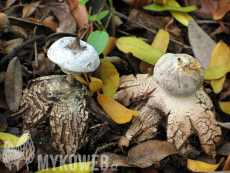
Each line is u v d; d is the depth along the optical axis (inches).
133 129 7.8
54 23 9.7
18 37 9.1
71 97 7.6
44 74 8.7
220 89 8.9
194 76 7.2
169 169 7.7
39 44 9.2
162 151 7.3
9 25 8.8
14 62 8.0
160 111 7.9
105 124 7.8
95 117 7.9
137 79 8.6
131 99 8.2
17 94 7.9
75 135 7.3
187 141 7.7
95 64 6.8
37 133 7.4
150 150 7.3
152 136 7.7
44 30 9.6
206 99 8.3
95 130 7.8
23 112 7.7
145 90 8.2
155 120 7.8
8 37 9.1
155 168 7.6
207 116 7.8
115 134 8.0
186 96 7.9
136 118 7.9
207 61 9.5
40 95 7.6
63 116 7.4
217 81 9.0
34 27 9.5
